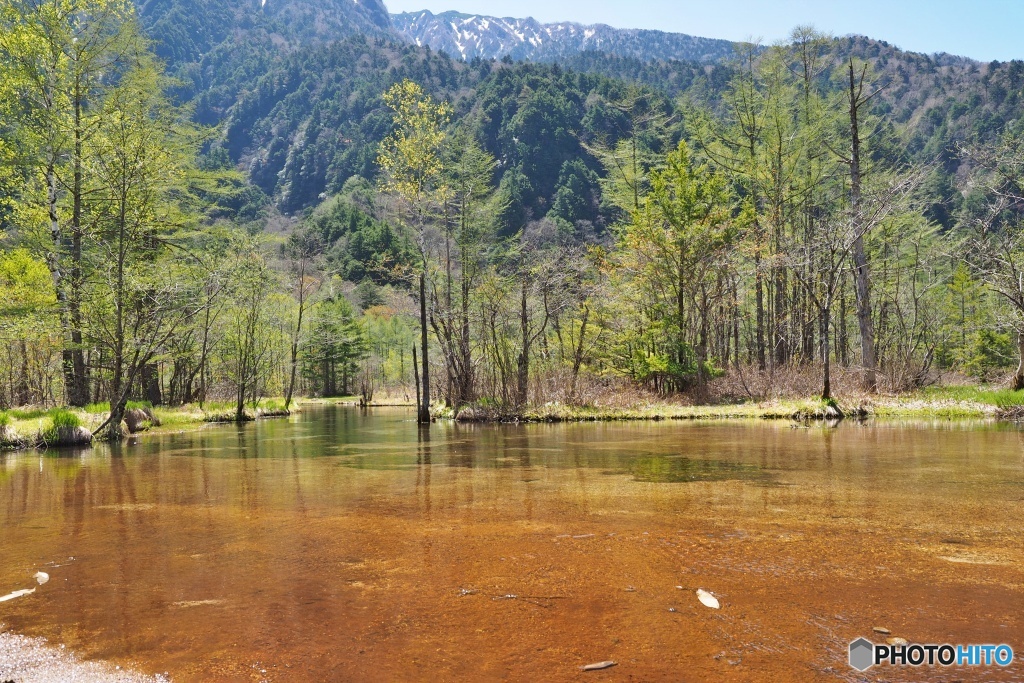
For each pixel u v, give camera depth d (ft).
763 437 39.04
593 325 71.10
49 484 25.38
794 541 15.01
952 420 49.88
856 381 65.92
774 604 11.14
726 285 78.48
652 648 9.52
